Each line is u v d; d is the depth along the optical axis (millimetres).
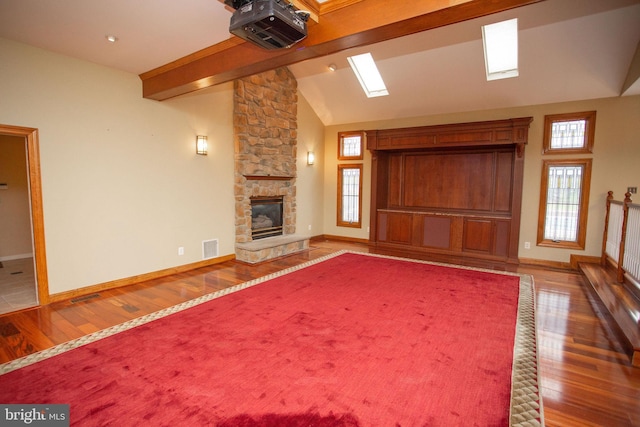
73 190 3695
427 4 2252
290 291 3971
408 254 6121
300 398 2010
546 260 5344
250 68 3236
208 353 2527
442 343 2721
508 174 5965
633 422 1874
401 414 1882
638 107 4609
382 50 5004
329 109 7035
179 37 3129
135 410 1889
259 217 6074
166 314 3275
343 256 5855
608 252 4707
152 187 4422
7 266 5055
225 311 3354
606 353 2625
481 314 3318
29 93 3338
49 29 2969
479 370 2338
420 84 5512
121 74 4031
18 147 5500
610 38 3938
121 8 2594
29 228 5668
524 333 2914
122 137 4082
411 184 7000
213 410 1896
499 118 5633
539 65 4555
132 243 4246
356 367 2354
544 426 1823
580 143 5027
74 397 1996
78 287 3785
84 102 3732
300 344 2680
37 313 3301
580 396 2100
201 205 5051
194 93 4855
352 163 7305
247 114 5480
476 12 2250
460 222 6008
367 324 3064
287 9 2193
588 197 4980
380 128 6918
